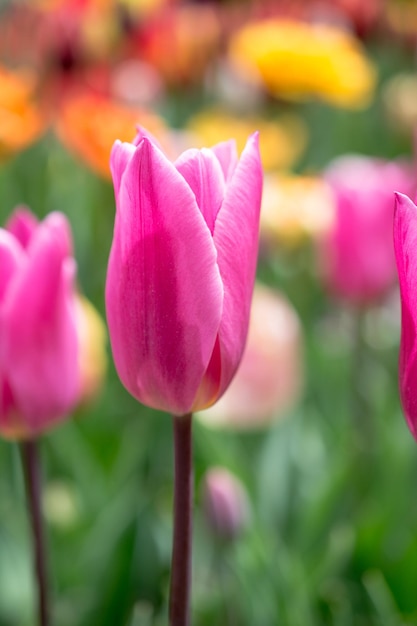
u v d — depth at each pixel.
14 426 0.65
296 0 1.90
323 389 1.22
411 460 1.05
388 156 2.19
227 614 0.78
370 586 0.79
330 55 1.57
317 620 0.83
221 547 0.78
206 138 1.50
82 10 1.67
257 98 1.75
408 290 0.53
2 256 0.63
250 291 0.55
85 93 1.41
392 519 0.94
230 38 1.78
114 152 0.55
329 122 2.03
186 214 0.53
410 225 0.53
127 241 0.54
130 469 0.97
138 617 0.79
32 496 0.67
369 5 1.97
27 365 0.64
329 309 1.47
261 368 0.92
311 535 0.94
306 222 1.30
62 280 0.64
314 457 1.08
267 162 1.50
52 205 1.43
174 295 0.54
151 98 1.61
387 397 1.16
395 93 2.07
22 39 1.70
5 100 1.04
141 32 1.69
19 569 0.86
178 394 0.55
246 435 1.16
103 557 0.80
